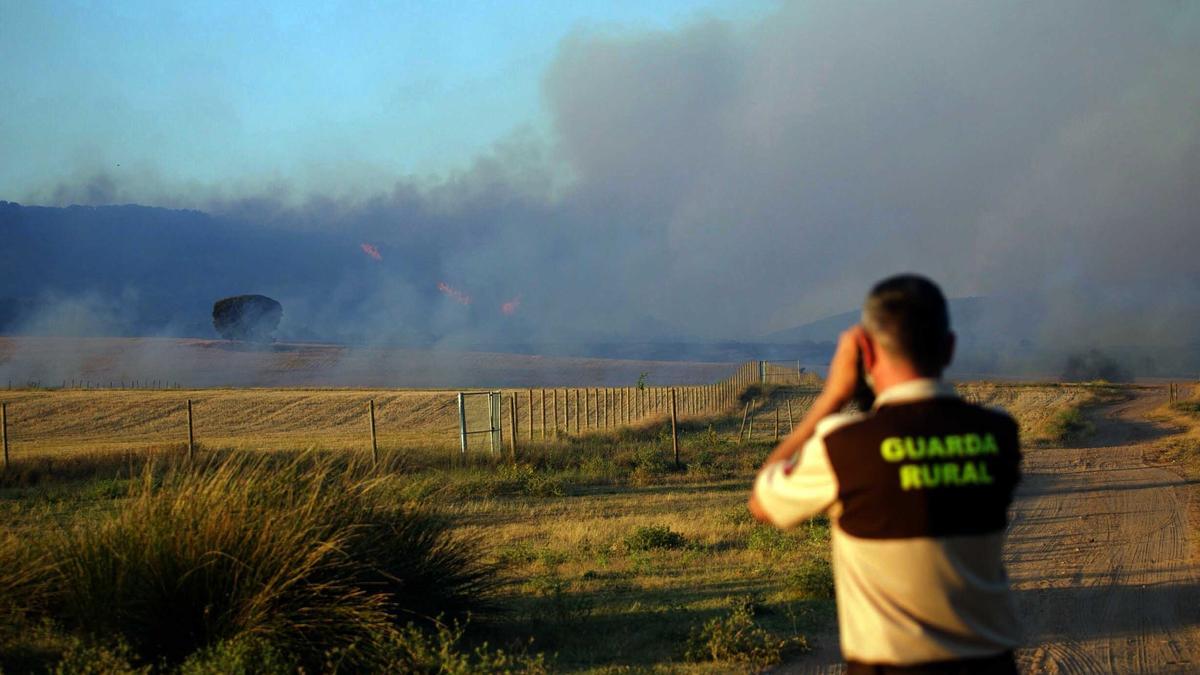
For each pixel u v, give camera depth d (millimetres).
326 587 7727
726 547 14266
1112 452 30547
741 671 7840
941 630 2648
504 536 15430
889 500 2652
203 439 42656
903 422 2701
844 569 2775
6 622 7824
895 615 2668
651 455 26906
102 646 7109
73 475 24297
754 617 9734
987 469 2678
